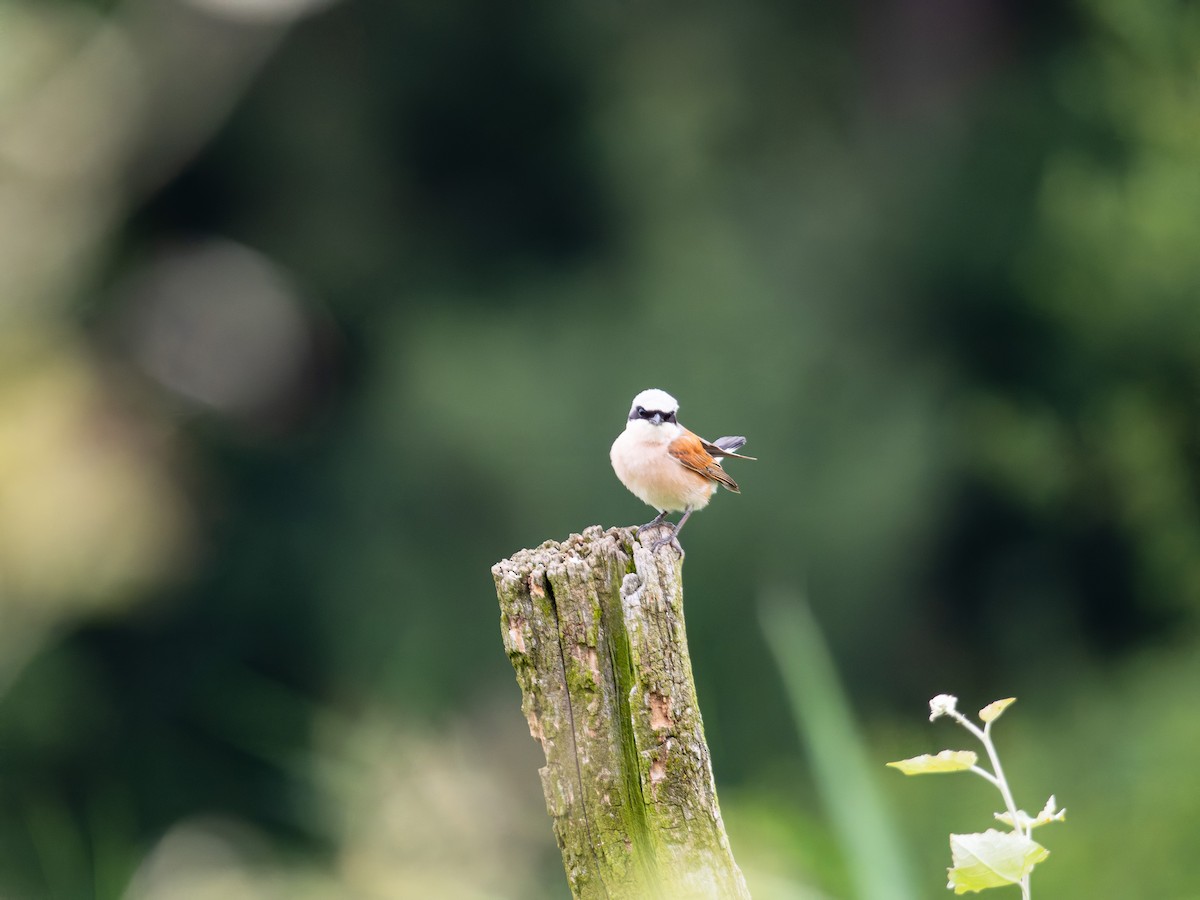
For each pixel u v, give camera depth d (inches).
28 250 639.1
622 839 157.2
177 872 592.1
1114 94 569.6
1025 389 602.9
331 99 673.0
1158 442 535.5
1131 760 472.4
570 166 662.5
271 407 669.3
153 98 641.0
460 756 565.6
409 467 618.2
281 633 650.8
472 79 665.6
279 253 682.8
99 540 588.4
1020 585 613.6
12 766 619.5
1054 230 581.3
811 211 639.1
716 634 573.6
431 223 677.9
